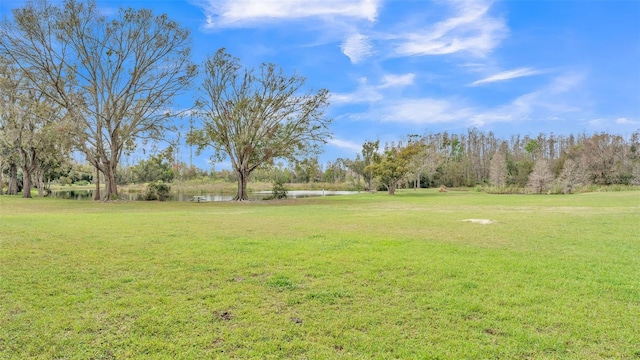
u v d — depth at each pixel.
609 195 26.88
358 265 5.58
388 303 4.04
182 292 4.38
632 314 3.72
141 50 24.98
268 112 27.27
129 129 25.56
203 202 25.38
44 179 41.16
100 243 7.19
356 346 3.12
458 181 55.78
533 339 3.20
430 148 53.00
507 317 3.66
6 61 22.42
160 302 4.05
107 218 12.06
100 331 3.38
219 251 6.54
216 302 4.07
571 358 2.92
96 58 24.12
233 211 16.31
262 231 9.10
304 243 7.37
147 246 6.94
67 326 3.45
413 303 4.04
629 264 5.71
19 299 4.09
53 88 23.95
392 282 4.76
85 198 30.31
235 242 7.44
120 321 3.58
